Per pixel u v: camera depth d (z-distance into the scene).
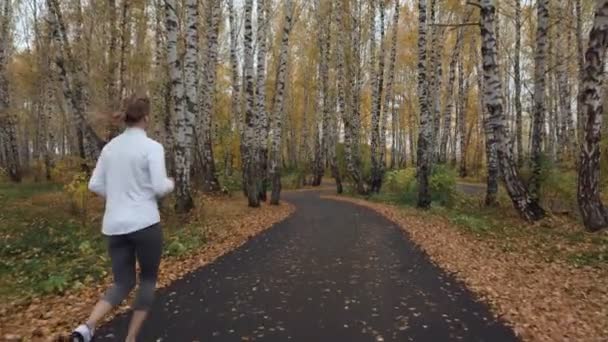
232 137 28.38
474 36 30.20
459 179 39.03
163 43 23.08
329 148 37.62
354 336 4.50
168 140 22.27
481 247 10.02
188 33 14.80
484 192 23.39
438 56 25.22
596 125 10.95
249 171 17.88
